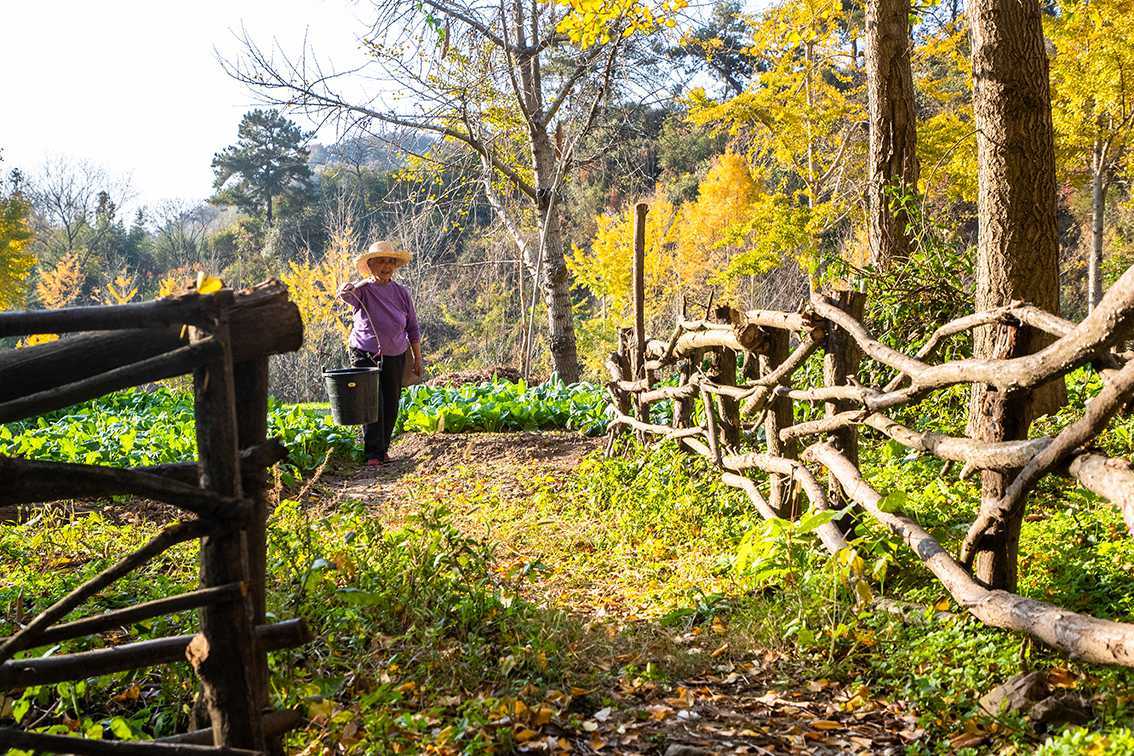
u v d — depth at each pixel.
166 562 5.19
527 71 16.28
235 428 2.30
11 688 2.26
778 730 3.30
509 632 4.04
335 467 9.81
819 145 20.59
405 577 4.31
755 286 28.55
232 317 2.40
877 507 4.12
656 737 3.24
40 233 59.81
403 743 3.04
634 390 8.49
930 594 4.15
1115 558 4.27
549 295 17.06
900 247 9.56
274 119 53.09
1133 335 3.02
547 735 3.27
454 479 8.94
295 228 51.06
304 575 3.94
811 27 18.91
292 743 3.10
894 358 4.25
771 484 5.52
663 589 4.86
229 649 2.32
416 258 31.02
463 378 17.98
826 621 4.07
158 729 3.25
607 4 11.08
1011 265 6.87
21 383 2.38
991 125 6.90
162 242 61.81
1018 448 3.51
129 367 2.19
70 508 6.79
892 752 3.09
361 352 9.70
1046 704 3.07
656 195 31.86
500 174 17.88
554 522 6.71
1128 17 15.83
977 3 6.86
